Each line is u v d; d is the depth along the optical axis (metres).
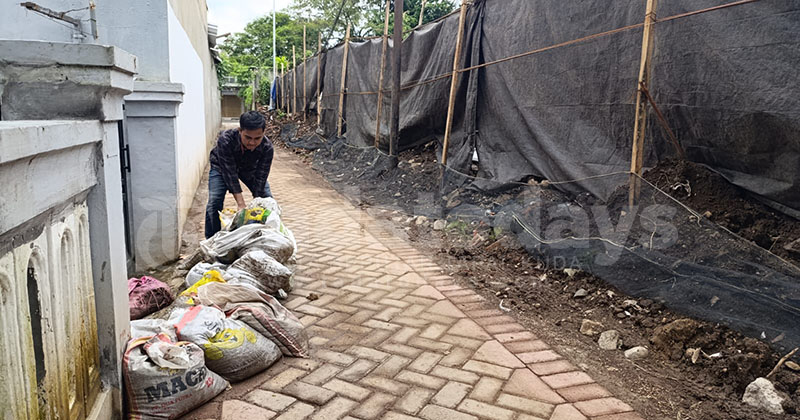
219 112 28.58
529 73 5.91
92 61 2.09
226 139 4.73
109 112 2.25
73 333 1.98
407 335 3.54
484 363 3.17
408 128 9.14
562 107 5.49
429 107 8.40
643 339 3.43
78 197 2.05
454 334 3.57
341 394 2.79
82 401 2.05
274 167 12.56
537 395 2.82
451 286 4.50
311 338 3.47
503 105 6.46
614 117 4.94
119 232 2.45
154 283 3.98
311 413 2.61
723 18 3.92
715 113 4.06
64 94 2.11
